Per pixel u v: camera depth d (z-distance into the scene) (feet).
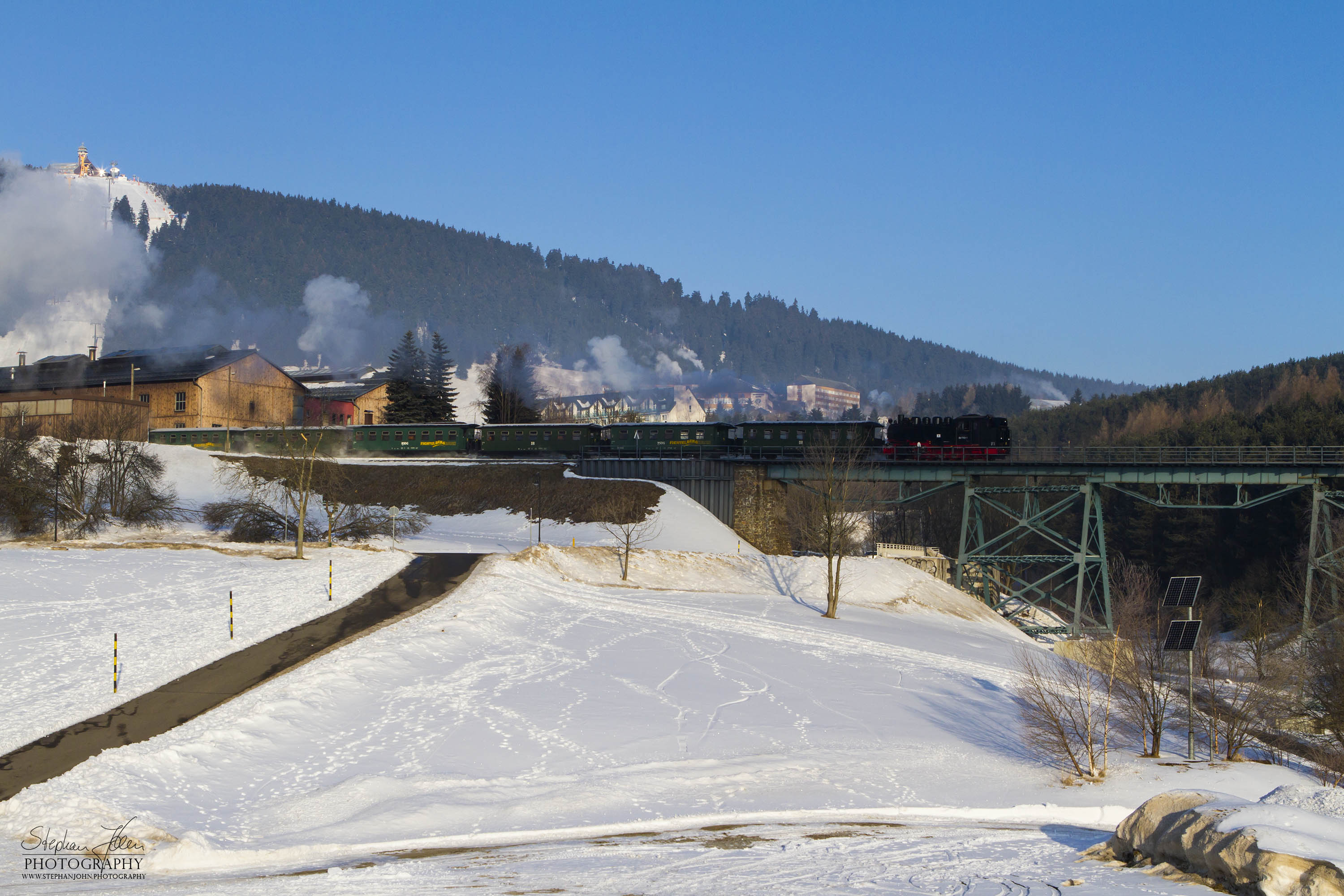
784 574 255.09
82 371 450.30
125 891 61.77
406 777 102.42
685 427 329.11
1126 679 135.74
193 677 132.77
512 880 62.95
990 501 273.95
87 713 115.75
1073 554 261.24
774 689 150.00
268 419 445.78
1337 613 194.80
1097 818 96.73
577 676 149.48
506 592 201.77
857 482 328.29
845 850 74.59
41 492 250.78
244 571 211.00
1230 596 340.59
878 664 173.37
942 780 110.11
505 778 103.65
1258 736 138.92
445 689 137.49
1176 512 375.66
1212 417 536.42
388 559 230.68
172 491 308.60
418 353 540.52
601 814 92.32
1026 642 226.38
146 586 192.03
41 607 170.40
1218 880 60.29
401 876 65.05
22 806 85.87
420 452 376.89
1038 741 121.60
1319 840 59.21
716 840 80.33
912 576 261.03
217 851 76.07
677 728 125.70
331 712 123.44
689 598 225.56
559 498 308.60
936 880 61.52
